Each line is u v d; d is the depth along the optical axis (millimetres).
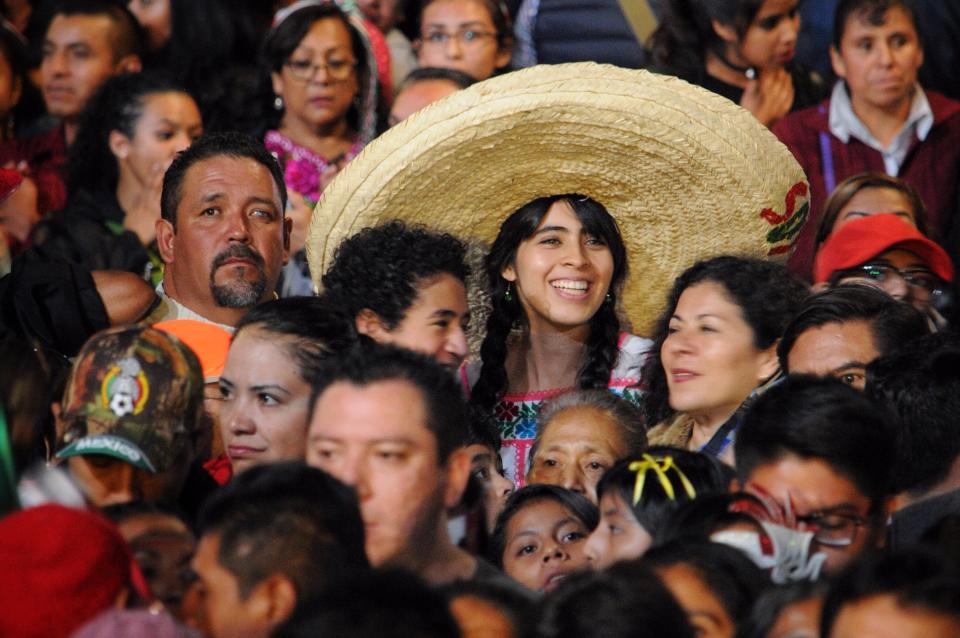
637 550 11031
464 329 14102
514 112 14539
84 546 8578
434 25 22172
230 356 12203
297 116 20359
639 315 16312
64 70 21500
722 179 14891
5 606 8398
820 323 13469
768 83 20422
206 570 8797
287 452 11977
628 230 15633
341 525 8898
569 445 13781
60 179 21031
